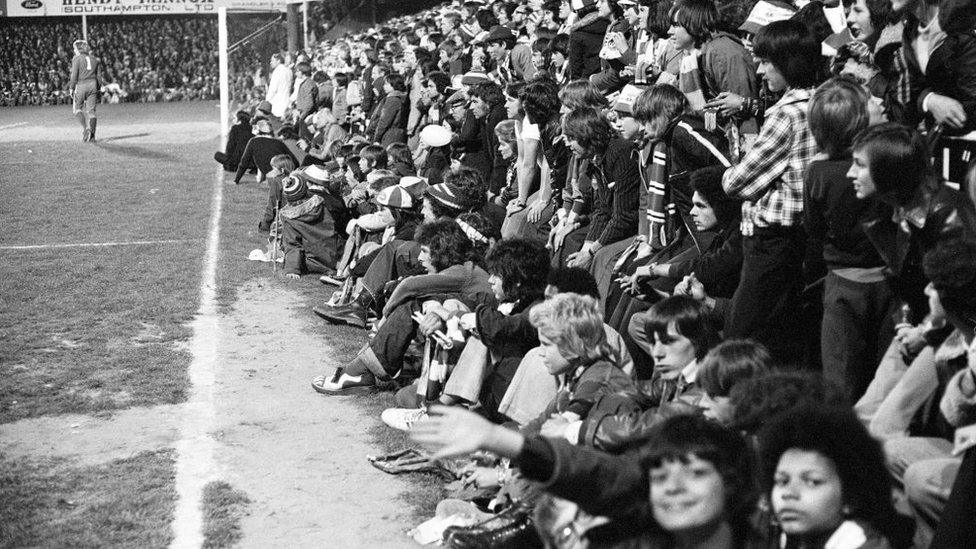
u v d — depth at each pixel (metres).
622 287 7.71
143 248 15.78
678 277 7.32
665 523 3.37
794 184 6.22
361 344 10.87
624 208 8.62
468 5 23.84
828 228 5.70
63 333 11.23
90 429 8.44
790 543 3.71
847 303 5.70
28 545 6.35
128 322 11.69
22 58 48.22
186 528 6.60
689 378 5.54
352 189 14.16
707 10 8.12
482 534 5.71
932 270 4.62
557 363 6.10
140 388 9.43
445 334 8.20
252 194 21.19
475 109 13.91
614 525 3.60
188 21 49.72
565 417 5.80
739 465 3.38
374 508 6.90
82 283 13.50
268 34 43.09
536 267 7.62
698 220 7.13
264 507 6.93
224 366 10.12
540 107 10.22
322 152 21.34
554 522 4.23
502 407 6.94
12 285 13.38
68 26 48.66
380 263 10.89
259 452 7.91
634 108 7.75
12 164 26.25
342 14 42.38
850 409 3.68
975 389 4.57
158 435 8.29
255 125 24.28
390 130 18.78
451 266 9.03
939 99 5.74
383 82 21.70
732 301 6.64
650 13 9.63
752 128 7.50
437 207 10.36
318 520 6.73
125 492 7.15
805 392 4.01
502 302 7.86
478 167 14.05
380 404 8.96
